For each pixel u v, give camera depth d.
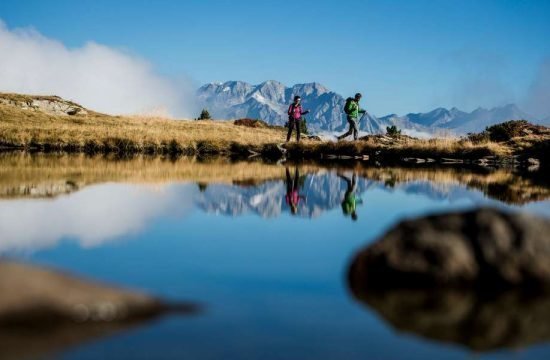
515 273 6.10
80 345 4.41
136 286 6.36
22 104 71.81
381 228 10.60
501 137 40.81
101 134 43.22
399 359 4.46
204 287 6.38
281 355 4.45
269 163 30.62
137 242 8.92
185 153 40.91
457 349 4.69
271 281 6.70
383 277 6.31
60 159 30.03
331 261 7.79
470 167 28.78
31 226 9.99
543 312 5.55
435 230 6.40
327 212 12.66
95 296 4.95
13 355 4.19
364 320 5.31
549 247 6.22
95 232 9.64
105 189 16.08
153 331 4.80
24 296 4.65
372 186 18.39
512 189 17.75
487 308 5.66
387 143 39.06
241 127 69.44
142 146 41.19
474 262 6.19
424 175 23.08
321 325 5.16
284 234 9.87
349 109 37.69
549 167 29.84
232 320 5.21
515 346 4.76
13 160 27.84
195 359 4.30
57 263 7.45
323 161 33.12
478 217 6.40
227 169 25.47
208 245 8.79
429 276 6.18
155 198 14.38
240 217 11.75
